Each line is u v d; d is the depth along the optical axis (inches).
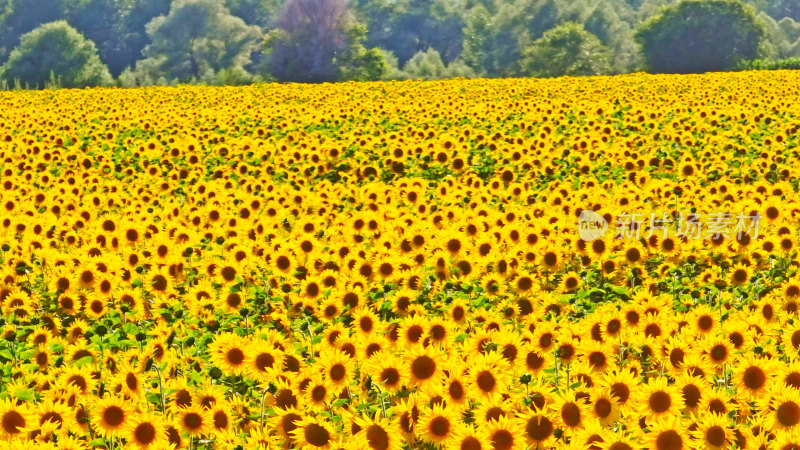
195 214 1262.3
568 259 1059.3
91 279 958.4
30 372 717.9
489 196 1403.8
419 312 842.8
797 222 1182.3
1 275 981.8
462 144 1973.4
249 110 2967.5
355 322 759.1
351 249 1056.8
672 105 2957.7
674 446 534.6
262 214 1310.3
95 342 755.4
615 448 521.7
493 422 533.6
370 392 617.9
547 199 1387.8
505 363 607.2
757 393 615.8
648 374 677.9
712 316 731.4
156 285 957.2
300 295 895.7
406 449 559.8
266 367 638.5
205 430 585.3
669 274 1003.3
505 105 2972.4
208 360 713.0
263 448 534.3
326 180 1632.6
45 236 1202.6
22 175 1748.3
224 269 979.9
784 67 6919.3
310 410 604.1
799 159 1801.2
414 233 1054.4
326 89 4018.2
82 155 1989.4
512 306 845.8
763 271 1015.6
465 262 1010.1
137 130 2524.6
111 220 1213.1
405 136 2369.6
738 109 2539.4
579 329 743.1
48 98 3912.4
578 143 1999.3
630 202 1300.4
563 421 560.1
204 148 2149.4
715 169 1668.3
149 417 568.4
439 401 580.7
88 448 565.9
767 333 751.1
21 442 534.3
